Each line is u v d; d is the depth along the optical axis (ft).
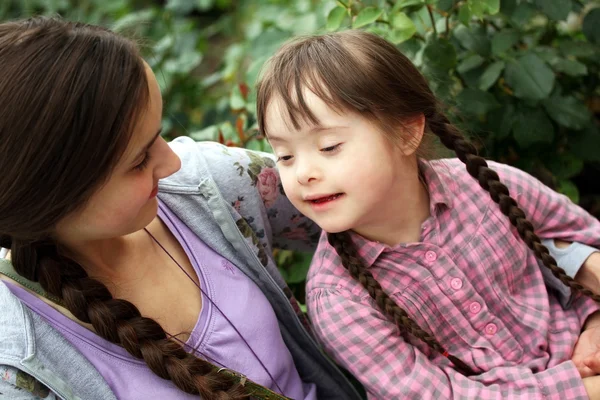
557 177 5.83
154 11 9.96
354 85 3.73
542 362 4.22
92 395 3.51
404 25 5.08
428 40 5.32
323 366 4.61
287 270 5.74
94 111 2.95
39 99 2.90
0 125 2.91
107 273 3.81
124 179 3.26
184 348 3.78
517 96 5.38
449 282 4.19
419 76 4.17
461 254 4.28
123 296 3.83
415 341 4.20
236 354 3.85
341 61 3.79
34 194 3.01
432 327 4.24
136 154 3.20
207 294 3.92
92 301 3.48
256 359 3.92
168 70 8.42
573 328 4.42
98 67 2.99
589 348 4.27
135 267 3.89
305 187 3.81
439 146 4.55
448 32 5.44
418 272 4.20
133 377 3.61
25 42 2.99
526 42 6.12
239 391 3.62
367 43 3.97
